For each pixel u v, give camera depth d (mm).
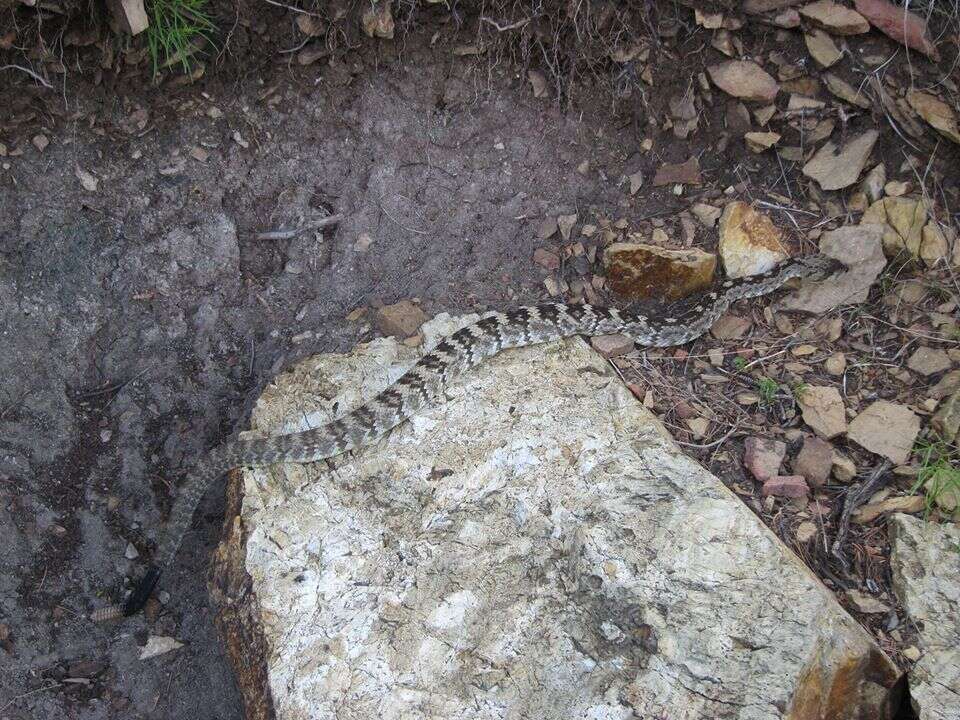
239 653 860
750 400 943
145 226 1074
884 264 1004
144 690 1045
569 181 1093
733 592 792
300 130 1095
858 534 858
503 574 845
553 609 822
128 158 1066
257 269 1093
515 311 1013
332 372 1011
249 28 1051
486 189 1096
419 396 960
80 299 1061
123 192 1067
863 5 1026
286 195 1097
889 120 1031
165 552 979
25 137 1037
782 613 779
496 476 895
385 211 1097
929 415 912
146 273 1076
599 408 929
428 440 938
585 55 1073
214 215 1087
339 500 917
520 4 1059
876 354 963
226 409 1075
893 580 829
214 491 1081
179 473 1068
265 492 939
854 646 780
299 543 893
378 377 1002
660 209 1080
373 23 1051
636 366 985
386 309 1061
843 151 1044
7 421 1043
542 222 1088
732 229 1035
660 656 775
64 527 1057
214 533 1070
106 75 1037
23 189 1041
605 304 1049
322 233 1097
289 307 1090
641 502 850
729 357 991
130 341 1073
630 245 1033
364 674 810
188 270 1084
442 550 863
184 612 1062
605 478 869
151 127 1067
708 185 1080
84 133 1051
